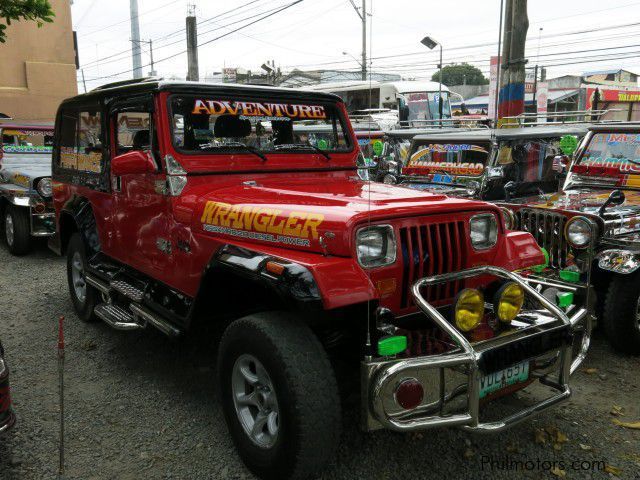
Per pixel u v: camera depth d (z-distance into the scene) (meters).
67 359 4.38
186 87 3.61
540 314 3.05
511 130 6.90
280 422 2.61
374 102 20.38
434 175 6.72
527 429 3.32
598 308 4.42
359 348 2.83
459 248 3.05
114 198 4.26
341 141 4.34
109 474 2.95
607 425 3.38
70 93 15.81
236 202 3.23
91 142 4.64
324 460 2.62
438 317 2.61
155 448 3.19
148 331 4.96
